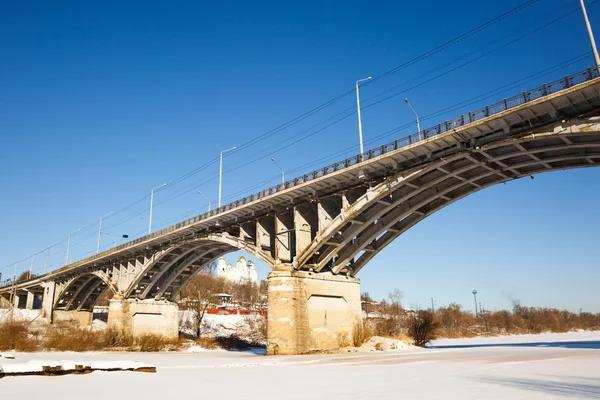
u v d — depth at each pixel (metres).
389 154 33.59
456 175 34.66
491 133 30.34
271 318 39.44
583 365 19.50
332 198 40.31
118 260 70.94
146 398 12.84
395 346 42.28
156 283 71.31
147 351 59.59
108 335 63.72
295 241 44.69
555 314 169.75
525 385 13.84
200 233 54.38
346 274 45.22
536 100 27.12
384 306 125.81
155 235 59.25
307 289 40.66
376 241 43.91
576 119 27.14
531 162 32.78
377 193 35.75
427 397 12.11
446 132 30.94
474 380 15.56
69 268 81.31
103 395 13.28
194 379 18.11
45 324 85.06
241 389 14.90
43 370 17.52
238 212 46.41
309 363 27.91
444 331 117.69
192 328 86.38
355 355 34.16
